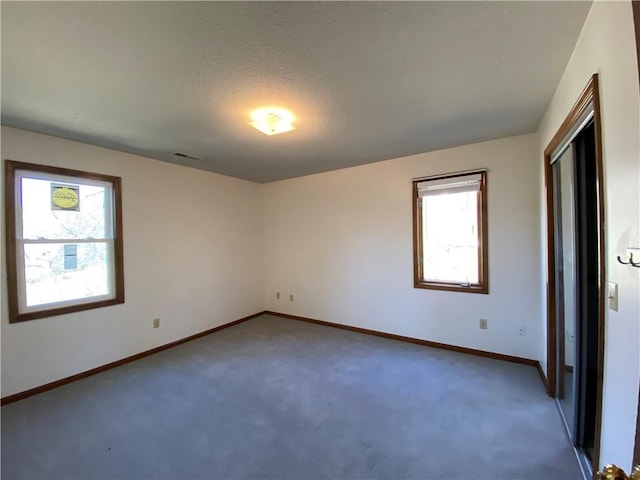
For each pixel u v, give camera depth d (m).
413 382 2.87
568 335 2.30
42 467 1.86
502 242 3.29
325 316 4.74
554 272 2.53
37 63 1.73
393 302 4.06
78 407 2.52
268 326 4.72
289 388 2.79
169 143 3.18
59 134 2.87
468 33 1.55
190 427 2.24
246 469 1.83
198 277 4.30
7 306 2.64
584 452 1.90
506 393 2.64
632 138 1.07
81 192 3.16
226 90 2.08
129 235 3.51
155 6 1.32
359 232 4.34
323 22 1.44
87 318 3.15
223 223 4.71
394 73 1.91
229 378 3.01
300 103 2.30
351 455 1.93
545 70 1.90
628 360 1.12
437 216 3.73
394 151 3.62
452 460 1.88
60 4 1.29
